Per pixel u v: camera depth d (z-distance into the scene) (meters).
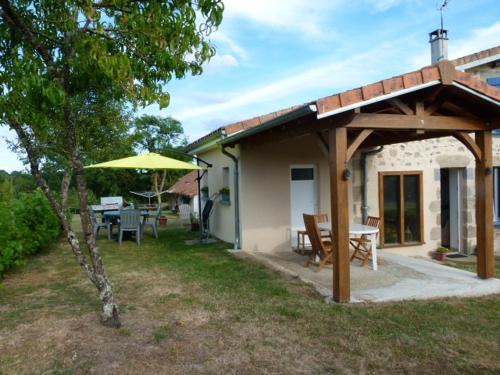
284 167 9.63
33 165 4.14
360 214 10.19
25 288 6.03
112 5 4.05
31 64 3.55
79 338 4.04
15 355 3.71
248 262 7.80
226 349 3.82
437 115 6.28
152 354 3.70
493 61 10.52
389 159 10.34
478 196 6.30
